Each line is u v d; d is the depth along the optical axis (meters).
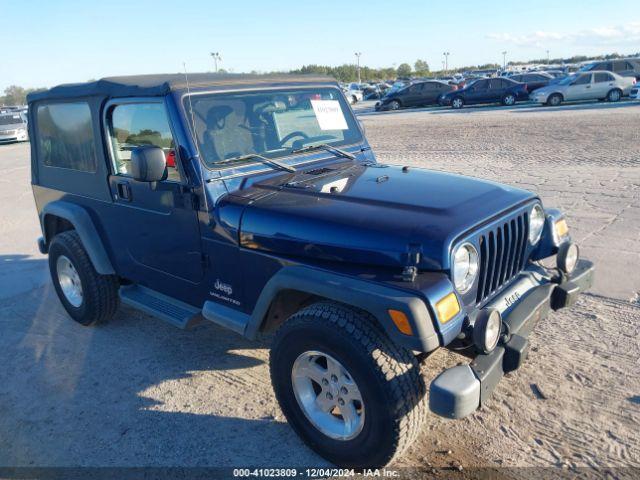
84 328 4.87
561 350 3.94
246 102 3.61
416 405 2.68
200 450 3.19
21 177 14.16
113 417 3.54
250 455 3.13
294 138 3.87
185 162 3.31
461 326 2.63
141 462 3.11
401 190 3.19
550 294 3.27
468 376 2.54
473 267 2.79
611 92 23.52
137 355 4.32
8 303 5.54
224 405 3.60
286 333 2.92
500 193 3.24
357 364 2.63
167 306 3.96
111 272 4.44
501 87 26.27
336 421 2.97
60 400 3.77
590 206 7.40
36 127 4.85
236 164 3.42
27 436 3.41
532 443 3.07
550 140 13.92
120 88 3.67
